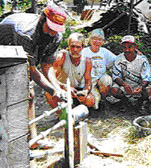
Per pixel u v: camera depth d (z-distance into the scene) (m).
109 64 4.67
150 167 3.25
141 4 10.55
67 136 3.07
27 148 1.83
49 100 4.10
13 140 1.76
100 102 4.79
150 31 8.78
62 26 2.90
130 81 4.65
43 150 3.54
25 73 1.69
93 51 4.51
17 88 1.69
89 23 10.34
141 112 4.61
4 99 1.66
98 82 4.58
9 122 1.71
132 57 4.51
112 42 7.82
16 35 3.09
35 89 5.71
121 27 8.76
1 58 1.57
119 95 4.67
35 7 7.29
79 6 12.09
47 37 3.04
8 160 1.77
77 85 4.36
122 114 4.60
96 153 3.49
